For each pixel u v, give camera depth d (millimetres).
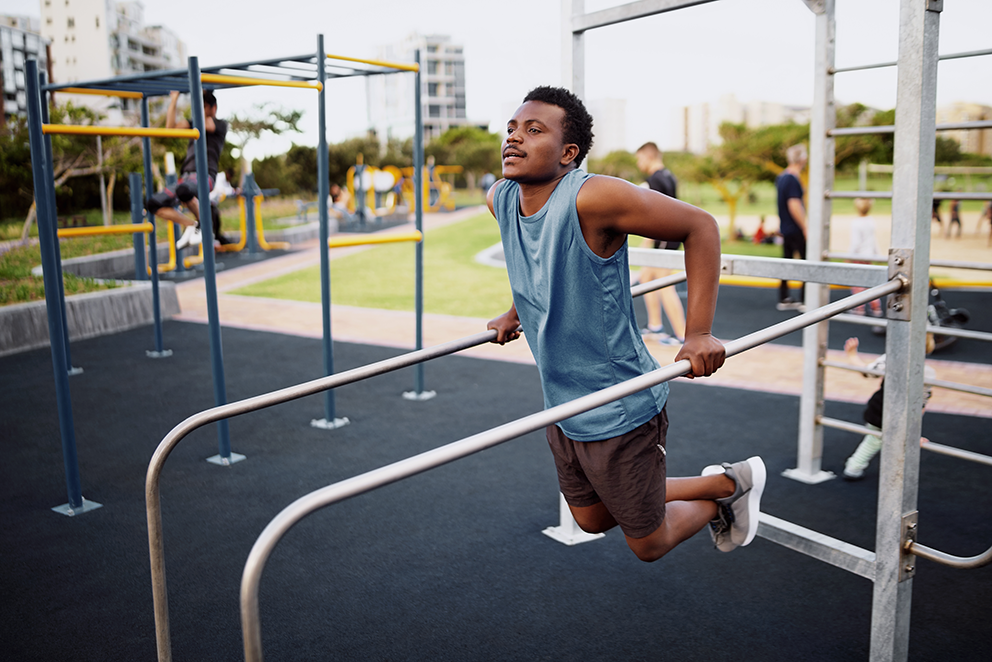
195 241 11664
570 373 1885
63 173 17094
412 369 6125
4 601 2688
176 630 2504
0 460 4172
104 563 2982
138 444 4418
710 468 2326
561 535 3199
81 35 83500
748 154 20109
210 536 3225
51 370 6203
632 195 1644
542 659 2316
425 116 117938
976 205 31156
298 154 36469
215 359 4027
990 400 5148
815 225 3512
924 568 2891
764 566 2922
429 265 13562
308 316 8570
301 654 2354
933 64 1907
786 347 6961
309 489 3744
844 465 3992
